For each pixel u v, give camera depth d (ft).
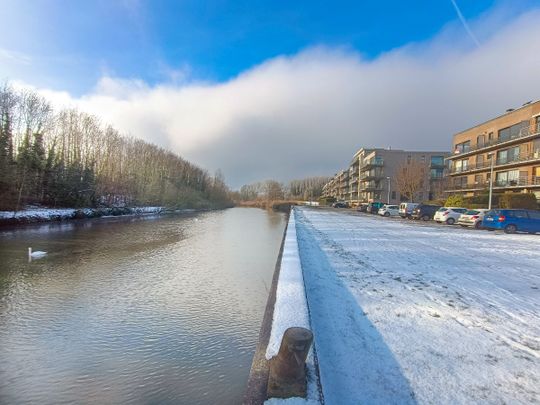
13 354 18.67
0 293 29.25
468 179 137.49
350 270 24.82
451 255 32.55
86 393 15.06
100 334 21.31
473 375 10.21
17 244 54.19
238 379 16.02
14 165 95.30
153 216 142.10
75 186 123.54
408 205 114.62
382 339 12.69
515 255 33.65
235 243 64.13
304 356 8.29
